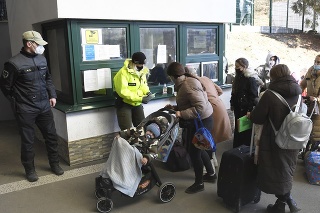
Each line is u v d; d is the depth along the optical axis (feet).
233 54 32.63
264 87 14.49
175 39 16.25
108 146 14.34
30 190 11.57
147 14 14.49
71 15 12.57
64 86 14.42
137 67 13.47
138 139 10.85
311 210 10.02
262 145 9.29
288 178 9.22
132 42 14.66
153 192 11.40
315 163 11.57
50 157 12.82
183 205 10.50
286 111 8.97
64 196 11.13
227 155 10.04
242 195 9.89
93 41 13.62
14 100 11.69
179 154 12.94
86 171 13.05
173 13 15.34
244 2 39.47
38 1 13.92
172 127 10.82
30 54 11.68
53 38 14.80
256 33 39.01
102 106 13.70
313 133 13.34
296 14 42.27
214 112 12.77
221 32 18.07
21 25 16.51
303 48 37.50
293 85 9.09
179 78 10.76
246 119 10.06
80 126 13.47
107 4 13.33
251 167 9.92
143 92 13.87
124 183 9.87
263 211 10.09
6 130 19.79
